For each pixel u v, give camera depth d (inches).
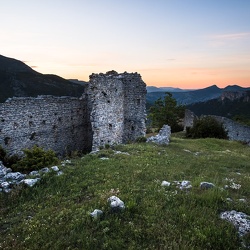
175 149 976.3
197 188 430.9
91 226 319.9
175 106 2456.9
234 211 346.3
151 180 503.2
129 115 1199.6
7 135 874.8
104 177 510.0
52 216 360.5
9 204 438.0
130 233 300.2
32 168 645.3
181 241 279.7
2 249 299.9
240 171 696.4
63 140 1115.9
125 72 1190.3
